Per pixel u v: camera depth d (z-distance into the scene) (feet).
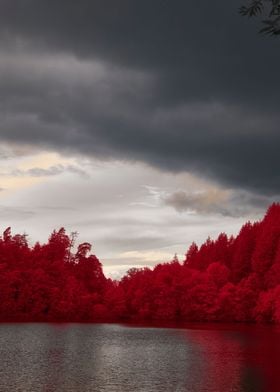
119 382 130.72
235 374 144.15
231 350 206.39
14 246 526.57
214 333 309.01
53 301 485.56
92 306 498.69
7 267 499.51
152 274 520.01
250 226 603.67
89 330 328.08
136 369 152.46
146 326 385.91
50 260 536.83
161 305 489.26
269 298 446.60
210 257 621.31
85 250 564.71
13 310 476.54
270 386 127.44
